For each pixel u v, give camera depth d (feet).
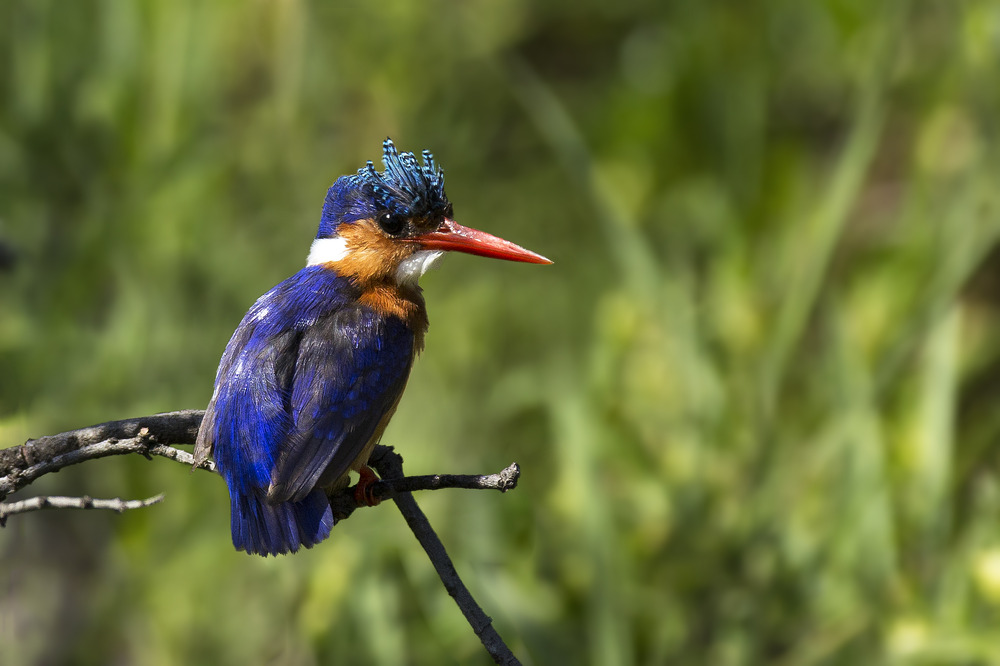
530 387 39.34
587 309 42.34
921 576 33.40
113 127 38.86
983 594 32.48
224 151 39.27
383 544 33.04
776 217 42.55
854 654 32.32
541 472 37.73
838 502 33.86
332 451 23.79
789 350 35.58
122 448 21.21
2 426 31.81
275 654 33.63
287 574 33.40
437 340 40.55
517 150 45.27
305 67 39.52
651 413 35.73
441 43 43.04
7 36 39.58
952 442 35.09
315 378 24.32
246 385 23.68
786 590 33.14
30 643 34.53
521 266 43.32
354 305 26.18
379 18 41.50
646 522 34.12
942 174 41.14
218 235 38.11
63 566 35.35
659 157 44.88
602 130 45.93
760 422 35.06
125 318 36.60
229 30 39.60
